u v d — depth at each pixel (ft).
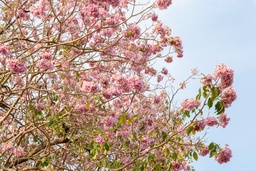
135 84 21.63
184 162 26.48
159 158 26.32
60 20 26.22
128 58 25.82
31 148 31.99
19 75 26.71
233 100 19.10
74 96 26.53
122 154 27.22
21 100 27.09
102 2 23.86
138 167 25.25
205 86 18.99
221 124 21.24
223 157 22.80
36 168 25.54
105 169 25.70
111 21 24.25
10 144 24.30
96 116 24.64
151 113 28.55
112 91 22.56
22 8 27.37
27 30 29.63
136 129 26.89
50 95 27.14
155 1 24.44
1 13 29.94
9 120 29.68
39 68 25.99
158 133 26.76
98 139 24.16
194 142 26.50
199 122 20.74
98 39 26.32
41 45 25.72
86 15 23.97
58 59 27.30
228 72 18.56
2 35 29.04
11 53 22.86
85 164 28.27
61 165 29.35
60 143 29.55
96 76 26.71
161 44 27.76
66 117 26.91
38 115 25.96
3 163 28.84
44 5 26.17
